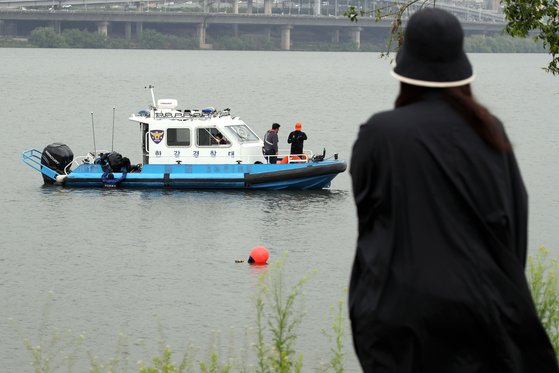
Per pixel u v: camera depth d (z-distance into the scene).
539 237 38.88
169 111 49.38
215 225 40.94
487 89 172.62
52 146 51.66
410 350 6.23
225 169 48.97
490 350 6.27
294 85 173.25
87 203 46.03
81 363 21.95
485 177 6.25
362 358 6.42
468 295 6.15
